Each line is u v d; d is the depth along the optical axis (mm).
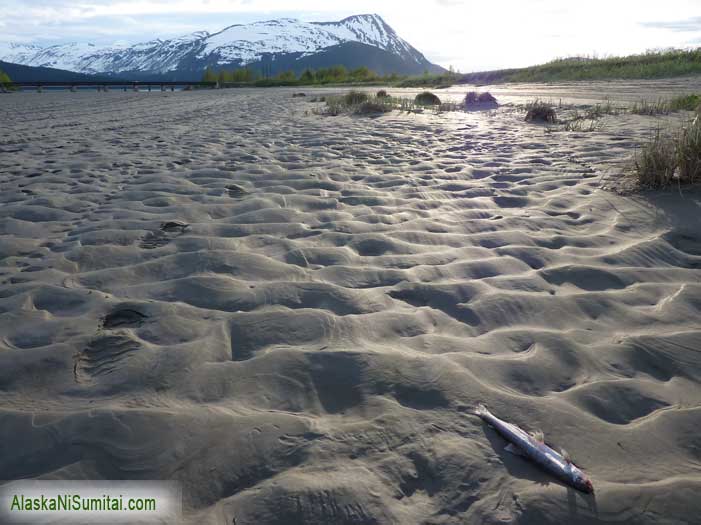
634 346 2215
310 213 4090
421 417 1788
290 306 2574
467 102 14109
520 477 1536
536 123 9500
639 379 2012
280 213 4066
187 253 3242
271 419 1771
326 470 1556
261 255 3215
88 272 3002
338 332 2301
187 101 19703
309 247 3344
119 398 1891
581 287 2783
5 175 5496
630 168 4930
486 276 2906
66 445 1653
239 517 1405
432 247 3338
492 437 1695
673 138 5059
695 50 21531
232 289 2748
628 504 1443
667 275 2904
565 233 3576
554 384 1982
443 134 8398
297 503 1438
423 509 1440
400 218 3918
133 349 2203
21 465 1587
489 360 2107
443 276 2904
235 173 5480
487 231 3617
